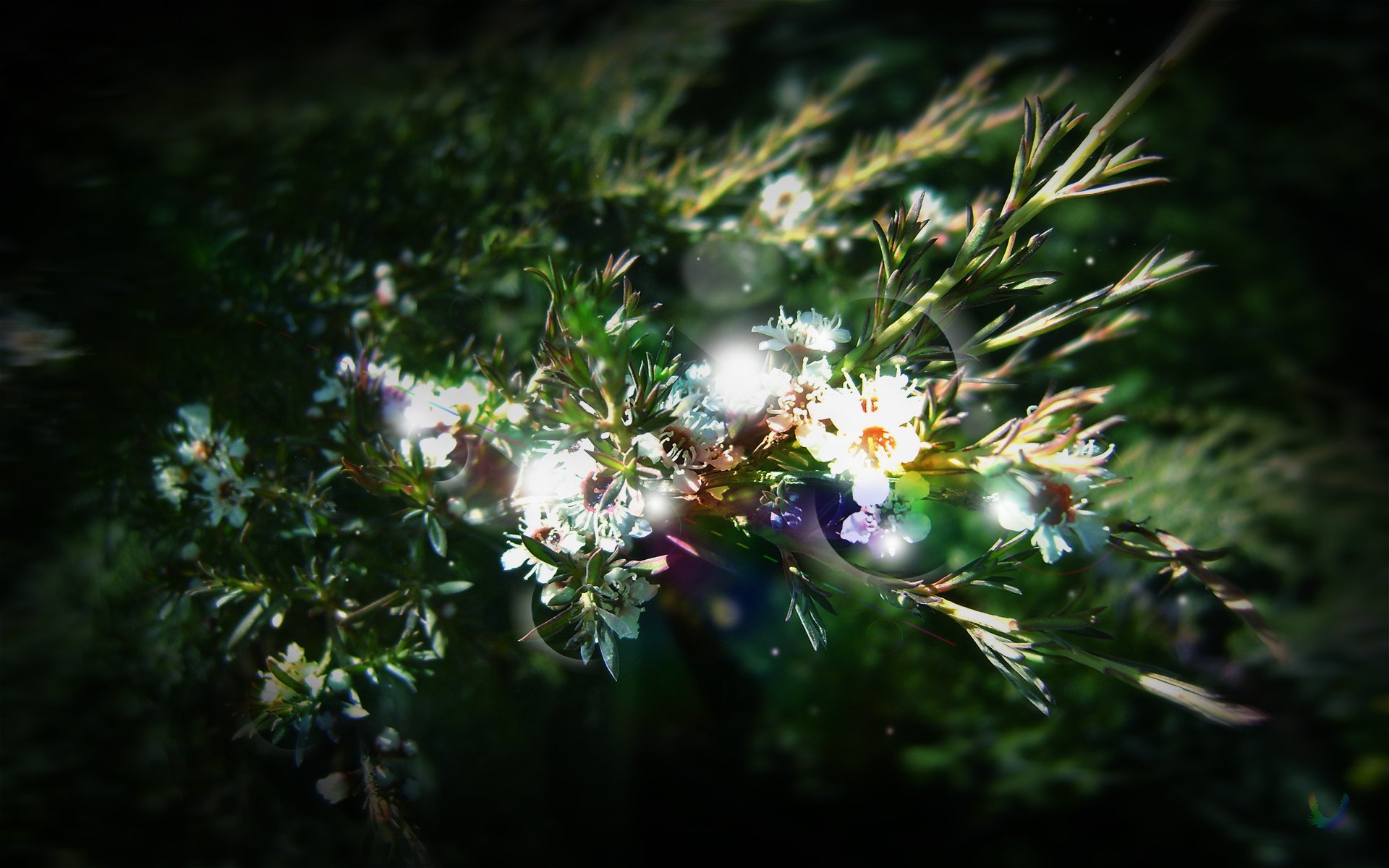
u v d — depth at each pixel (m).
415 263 0.22
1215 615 0.22
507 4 0.28
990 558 0.13
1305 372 0.26
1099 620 0.12
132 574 0.19
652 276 0.22
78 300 0.21
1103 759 0.20
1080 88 0.30
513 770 0.18
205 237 0.22
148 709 0.18
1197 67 0.30
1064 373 0.25
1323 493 0.24
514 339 0.21
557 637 0.16
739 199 0.23
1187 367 0.26
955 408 0.18
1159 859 0.19
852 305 0.20
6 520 0.19
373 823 0.17
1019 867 0.18
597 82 0.28
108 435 0.19
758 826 0.19
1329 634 0.22
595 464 0.13
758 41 0.31
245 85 0.26
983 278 0.13
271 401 0.19
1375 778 0.19
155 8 0.26
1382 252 0.27
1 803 0.17
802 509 0.14
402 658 0.16
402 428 0.16
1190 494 0.24
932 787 0.19
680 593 0.15
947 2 0.32
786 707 0.20
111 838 0.17
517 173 0.25
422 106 0.26
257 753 0.18
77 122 0.24
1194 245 0.28
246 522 0.17
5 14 0.25
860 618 0.20
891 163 0.23
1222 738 0.20
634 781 0.19
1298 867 0.18
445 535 0.16
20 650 0.18
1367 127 0.29
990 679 0.21
